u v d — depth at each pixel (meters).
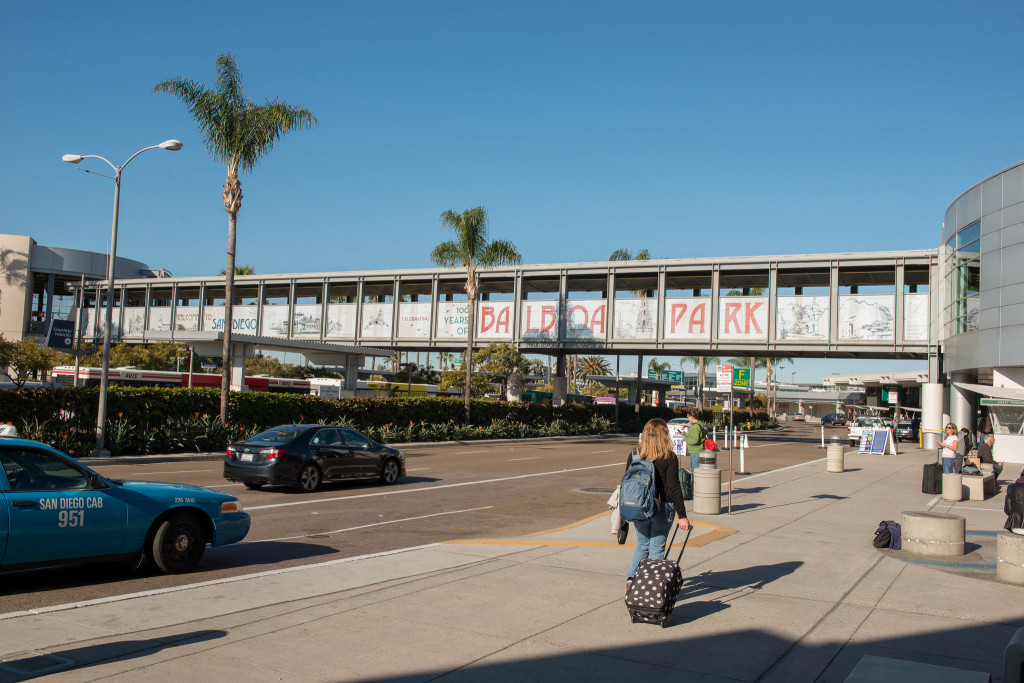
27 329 63.66
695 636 6.42
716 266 41.66
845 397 127.56
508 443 39.97
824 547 10.63
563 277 45.28
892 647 6.22
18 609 6.97
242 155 27.80
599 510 15.23
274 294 56.81
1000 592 8.14
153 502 8.30
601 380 120.12
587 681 5.34
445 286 54.69
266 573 8.44
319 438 17.34
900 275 38.66
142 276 70.19
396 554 9.66
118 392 24.44
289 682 5.16
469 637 6.27
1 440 7.48
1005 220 30.84
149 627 6.33
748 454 34.78
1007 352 30.48
